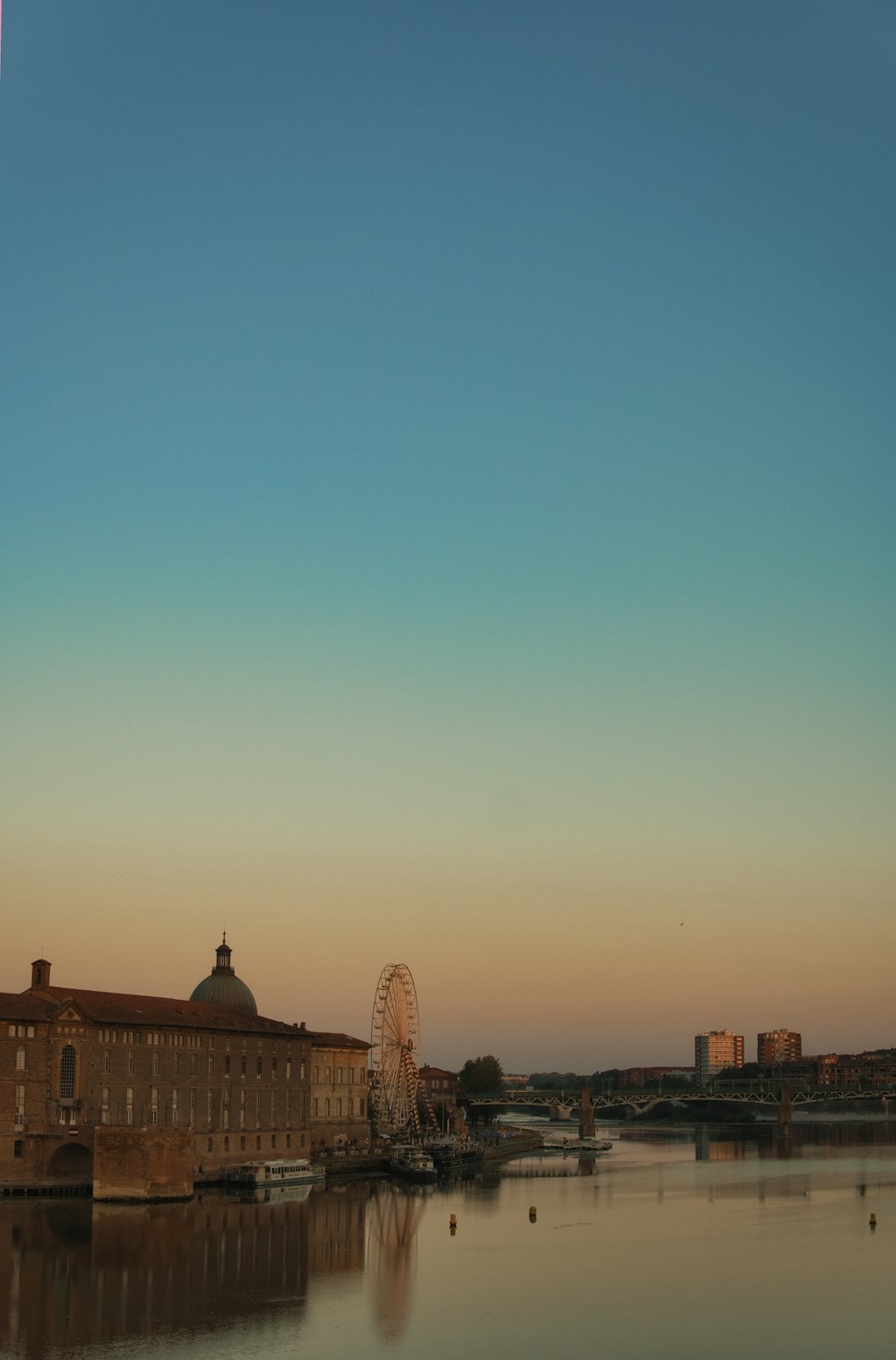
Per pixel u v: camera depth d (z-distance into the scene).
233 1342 133.38
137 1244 182.12
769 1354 129.75
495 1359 127.88
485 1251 183.00
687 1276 164.50
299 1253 178.75
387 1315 144.12
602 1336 136.00
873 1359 127.88
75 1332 136.50
